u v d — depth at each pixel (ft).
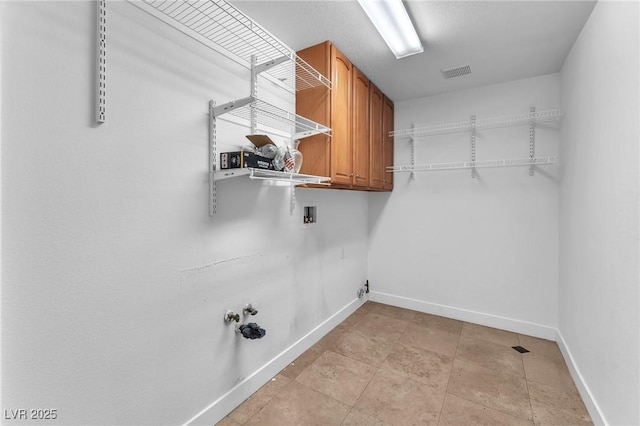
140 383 3.99
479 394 5.81
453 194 9.55
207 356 4.92
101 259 3.55
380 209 10.92
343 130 6.91
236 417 5.20
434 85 8.87
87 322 3.44
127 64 3.73
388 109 9.93
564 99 7.40
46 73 3.05
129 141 3.79
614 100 4.46
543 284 8.29
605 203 4.76
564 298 7.34
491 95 8.83
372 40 6.29
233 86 5.30
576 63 6.37
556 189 8.07
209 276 4.94
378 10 5.12
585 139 5.78
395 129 10.46
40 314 3.08
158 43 4.10
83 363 3.42
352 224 10.02
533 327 8.39
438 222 9.82
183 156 4.48
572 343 6.58
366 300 11.10
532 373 6.52
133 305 3.89
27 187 2.96
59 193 3.18
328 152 6.41
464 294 9.44
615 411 4.36
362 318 9.57
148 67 3.98
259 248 5.99
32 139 2.98
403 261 10.50
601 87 4.96
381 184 9.35
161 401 4.25
